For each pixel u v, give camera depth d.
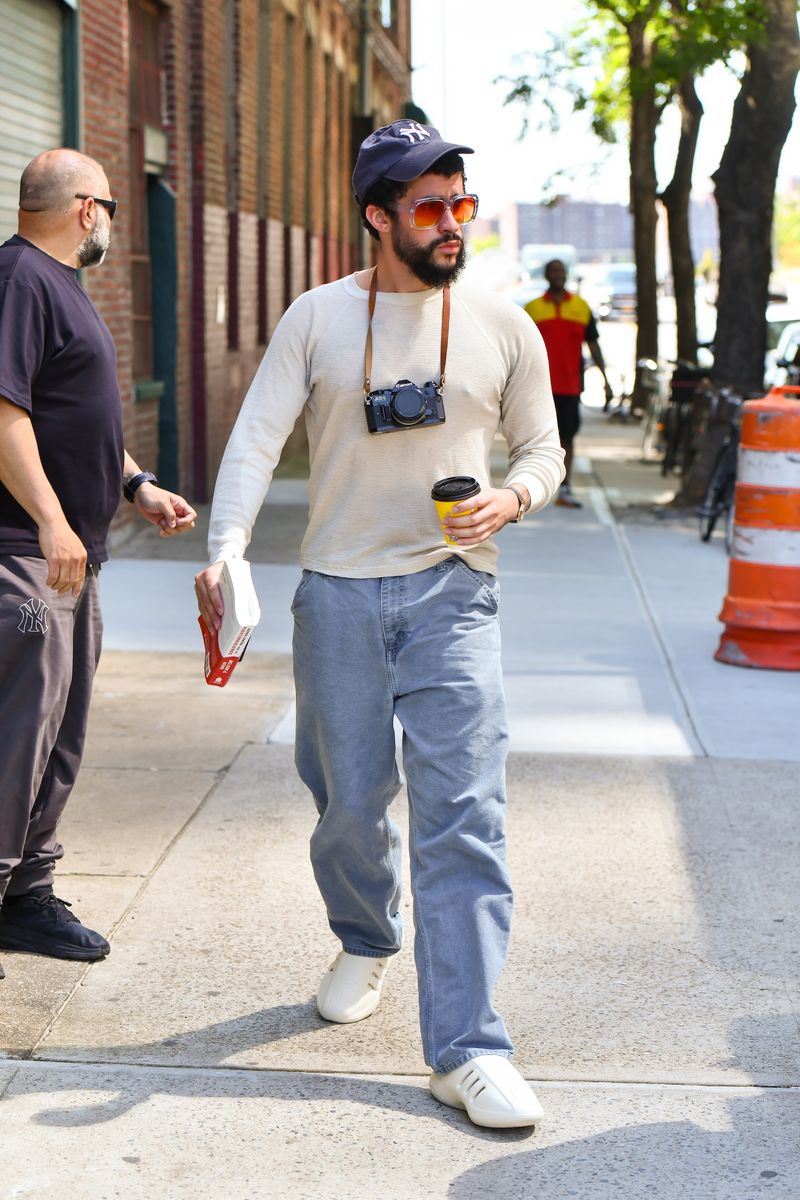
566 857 5.07
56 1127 3.38
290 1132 3.38
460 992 3.44
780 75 12.34
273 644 8.17
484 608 3.55
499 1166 3.26
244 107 15.70
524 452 3.62
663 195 20.36
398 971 4.25
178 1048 3.76
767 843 5.23
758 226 12.79
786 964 4.29
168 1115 3.44
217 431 14.41
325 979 3.98
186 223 13.29
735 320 12.91
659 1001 4.05
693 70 13.23
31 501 3.77
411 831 3.55
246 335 16.27
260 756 6.15
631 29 19.58
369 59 28.75
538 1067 3.69
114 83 10.95
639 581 10.05
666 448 16.59
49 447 3.92
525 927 4.50
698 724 6.66
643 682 7.37
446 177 3.36
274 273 18.34
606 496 14.51
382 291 3.48
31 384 3.85
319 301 3.52
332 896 3.84
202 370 13.69
